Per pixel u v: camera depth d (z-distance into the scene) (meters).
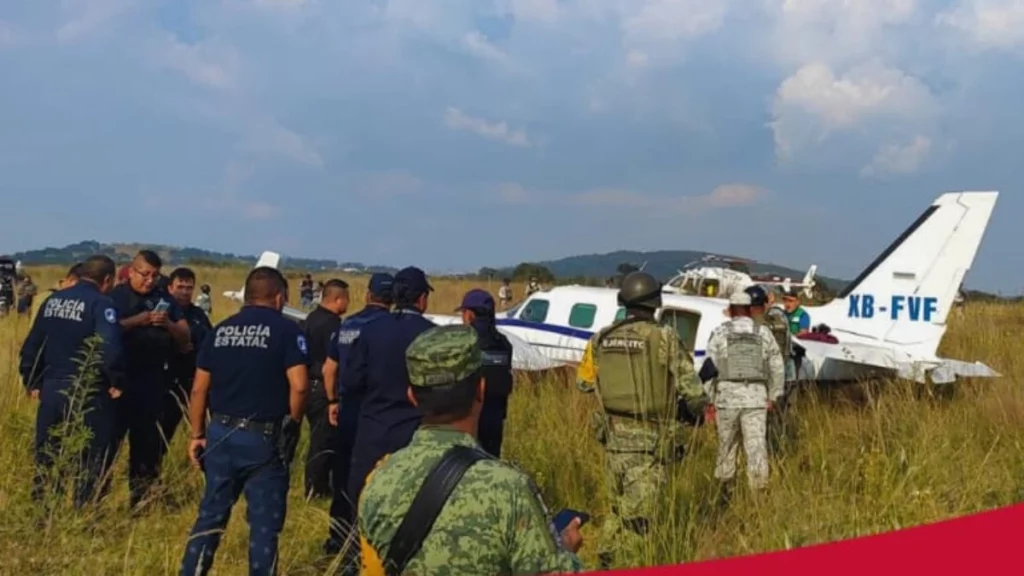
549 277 36.72
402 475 2.32
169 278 7.21
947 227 10.48
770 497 5.05
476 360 2.42
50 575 4.10
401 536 2.26
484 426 5.63
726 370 6.20
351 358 4.82
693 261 18.09
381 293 5.60
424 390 2.39
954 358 12.32
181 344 6.54
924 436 6.10
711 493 5.59
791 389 7.94
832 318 11.05
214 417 4.55
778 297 16.23
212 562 4.60
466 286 33.41
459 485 2.26
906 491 5.07
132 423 6.23
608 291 10.83
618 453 4.91
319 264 84.38
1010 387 8.30
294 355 4.57
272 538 4.51
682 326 9.82
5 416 6.66
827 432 7.23
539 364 9.69
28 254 82.94
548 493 6.27
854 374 9.25
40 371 5.91
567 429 7.05
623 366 4.95
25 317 13.98
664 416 4.93
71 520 4.59
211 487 4.52
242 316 4.60
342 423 5.56
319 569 4.95
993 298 18.42
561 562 2.26
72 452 5.04
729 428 6.19
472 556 2.22
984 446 6.88
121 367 5.69
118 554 4.54
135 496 5.81
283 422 4.59
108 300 5.75
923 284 10.55
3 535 4.34
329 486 6.50
